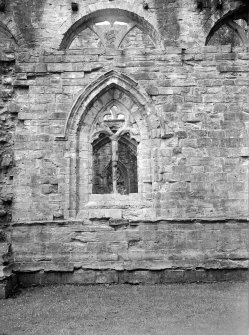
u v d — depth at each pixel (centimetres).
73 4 1669
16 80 1413
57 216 1366
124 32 1830
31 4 1672
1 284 1155
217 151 1395
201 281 1334
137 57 1434
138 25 1769
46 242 1351
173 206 1368
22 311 1012
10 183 1379
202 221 1359
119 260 1345
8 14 1666
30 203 1369
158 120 1407
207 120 1409
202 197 1375
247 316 916
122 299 1121
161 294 1172
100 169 2503
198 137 1401
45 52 1433
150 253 1347
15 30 1658
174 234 1355
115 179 1435
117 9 1698
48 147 1394
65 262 1341
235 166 1391
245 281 1336
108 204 1388
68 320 931
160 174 1384
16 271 1322
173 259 1342
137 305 1053
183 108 1414
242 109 1418
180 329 848
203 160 1391
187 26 1675
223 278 1341
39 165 1386
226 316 932
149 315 959
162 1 1697
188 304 1051
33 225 1356
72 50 1434
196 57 1438
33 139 1395
